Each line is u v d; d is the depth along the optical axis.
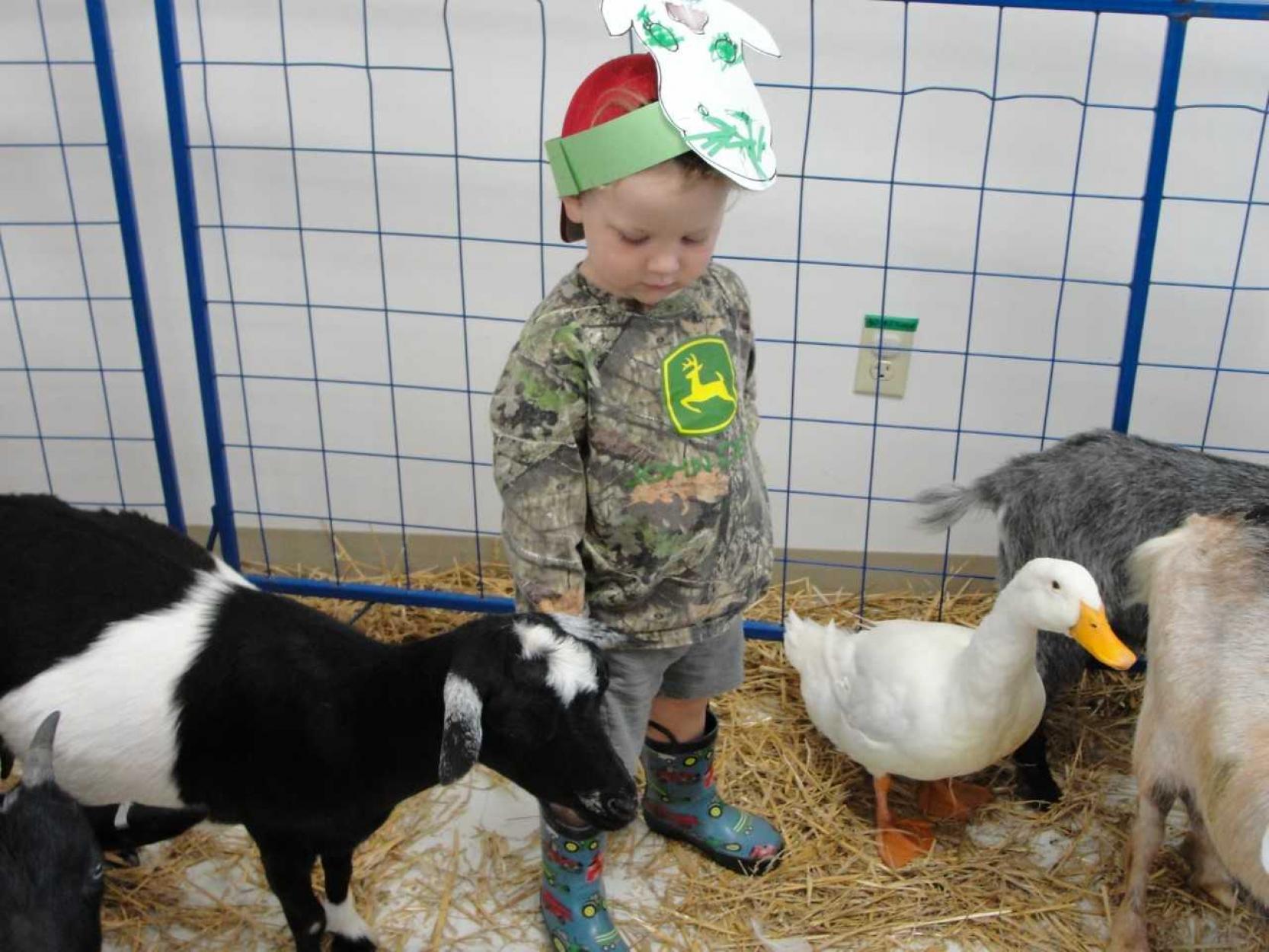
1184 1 2.07
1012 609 1.92
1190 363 2.76
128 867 2.16
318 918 1.87
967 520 2.96
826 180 2.57
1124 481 2.19
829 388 2.83
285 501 3.04
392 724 1.65
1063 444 2.33
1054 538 2.24
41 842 1.54
